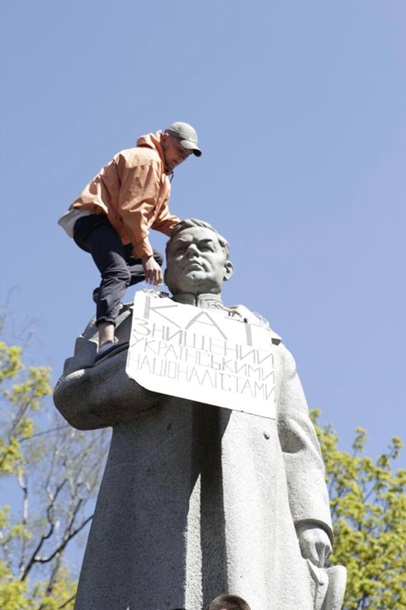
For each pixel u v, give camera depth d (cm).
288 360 628
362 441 1847
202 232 639
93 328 623
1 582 1589
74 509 1923
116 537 553
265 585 515
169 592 522
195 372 540
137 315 549
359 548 1642
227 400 536
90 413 586
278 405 609
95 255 625
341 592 560
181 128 659
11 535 1647
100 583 543
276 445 576
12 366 1728
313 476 596
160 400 574
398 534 1692
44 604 1546
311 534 573
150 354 538
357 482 1788
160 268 612
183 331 553
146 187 626
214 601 428
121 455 577
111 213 628
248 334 566
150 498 553
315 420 1884
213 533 534
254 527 525
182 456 555
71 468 1962
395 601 1608
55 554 1708
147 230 619
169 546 534
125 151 643
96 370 583
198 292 625
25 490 1911
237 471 539
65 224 639
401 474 1783
